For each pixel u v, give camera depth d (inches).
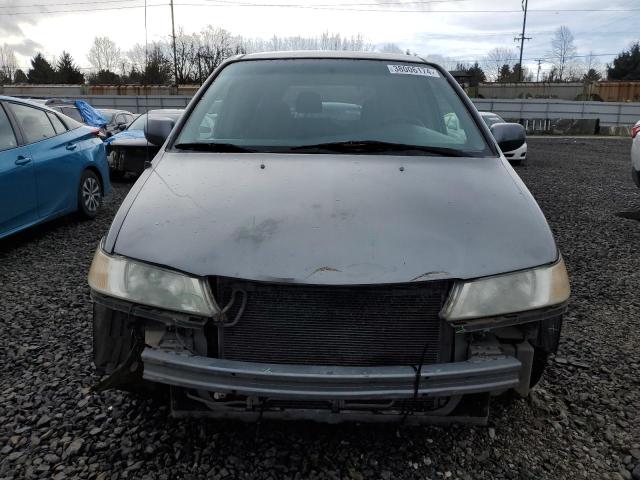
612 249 225.3
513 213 87.7
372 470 86.2
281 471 85.6
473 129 117.6
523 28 2123.5
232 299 78.0
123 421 98.0
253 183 92.6
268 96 123.6
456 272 77.1
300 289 77.2
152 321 83.7
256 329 79.0
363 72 130.8
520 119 1250.6
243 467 86.4
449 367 75.8
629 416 104.1
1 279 177.0
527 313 78.8
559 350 131.6
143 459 88.4
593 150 781.3
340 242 78.8
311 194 88.5
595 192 374.9
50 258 201.3
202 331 80.2
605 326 146.9
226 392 75.2
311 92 123.2
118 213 90.3
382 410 82.8
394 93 124.9
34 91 1670.8
